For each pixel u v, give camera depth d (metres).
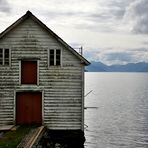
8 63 31.67
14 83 31.61
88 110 82.00
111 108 86.44
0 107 31.56
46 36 31.58
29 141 24.77
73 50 31.22
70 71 31.55
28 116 31.84
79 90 31.56
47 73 31.55
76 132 31.42
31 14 30.89
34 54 31.58
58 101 31.56
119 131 53.97
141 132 53.41
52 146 29.61
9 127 30.12
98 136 49.41
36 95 31.88
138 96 124.56
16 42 31.55
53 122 31.50
